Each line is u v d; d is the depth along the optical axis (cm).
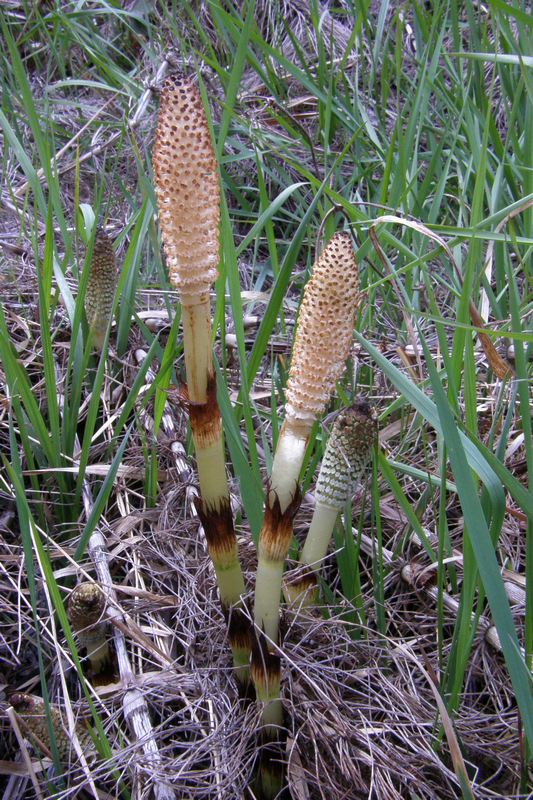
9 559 42
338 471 33
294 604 36
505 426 32
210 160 23
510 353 47
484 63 82
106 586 41
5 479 47
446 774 32
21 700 35
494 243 58
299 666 34
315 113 80
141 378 44
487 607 40
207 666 38
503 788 34
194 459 50
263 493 35
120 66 95
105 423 50
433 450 49
